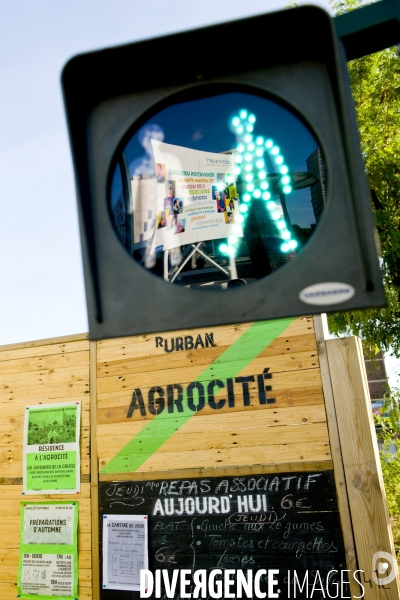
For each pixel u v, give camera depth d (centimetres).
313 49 87
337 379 329
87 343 401
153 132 97
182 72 92
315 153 91
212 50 90
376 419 619
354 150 79
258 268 96
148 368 376
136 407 373
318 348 338
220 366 357
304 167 92
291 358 342
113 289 86
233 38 88
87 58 90
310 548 311
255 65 89
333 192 80
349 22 98
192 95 94
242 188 98
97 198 90
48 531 376
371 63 641
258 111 93
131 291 85
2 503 395
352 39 100
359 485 310
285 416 335
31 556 377
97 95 94
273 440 334
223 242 99
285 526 319
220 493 337
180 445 354
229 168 99
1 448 407
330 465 319
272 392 341
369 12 97
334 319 598
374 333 593
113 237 88
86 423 387
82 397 393
